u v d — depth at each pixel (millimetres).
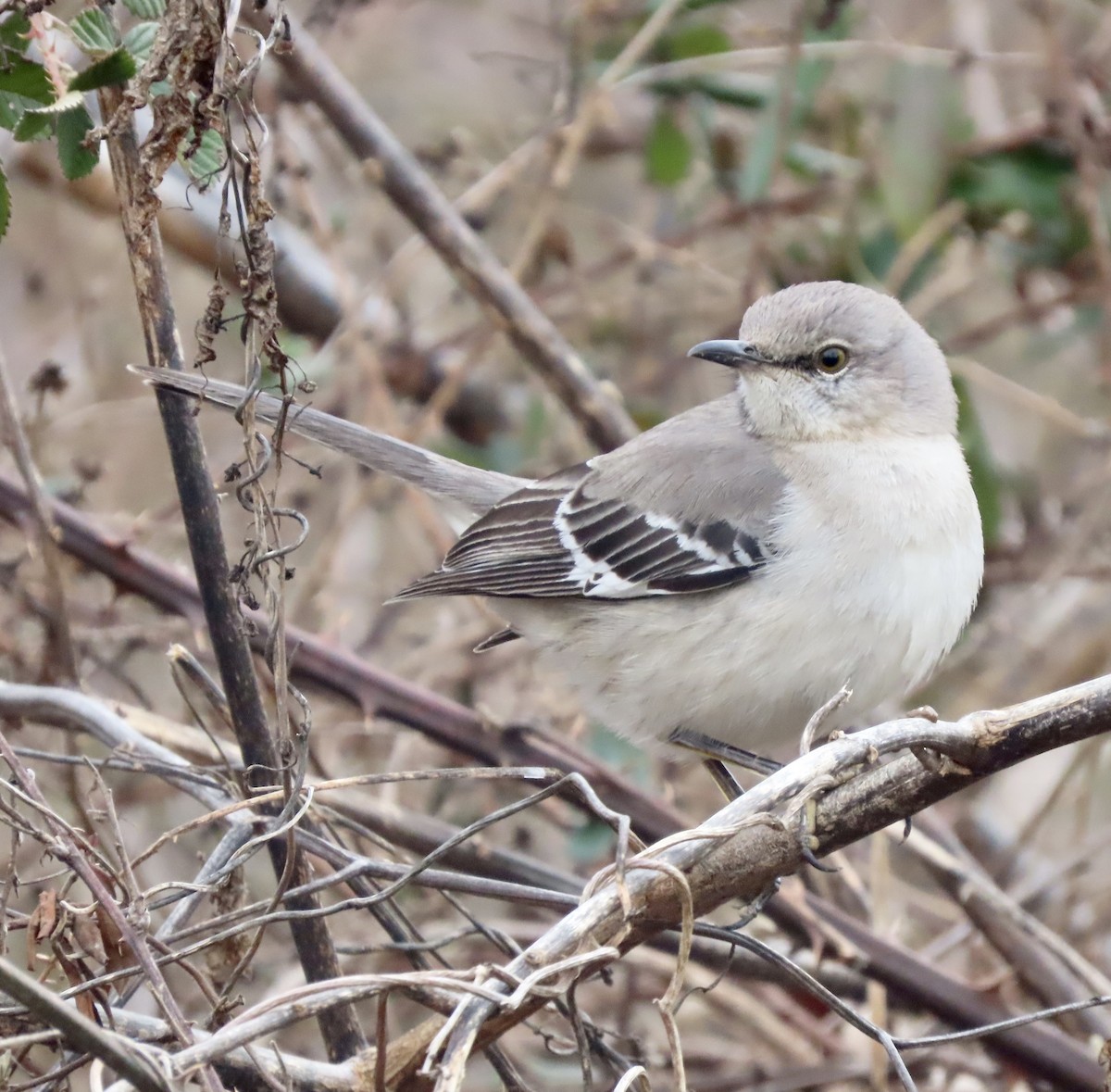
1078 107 10906
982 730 5566
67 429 10672
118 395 11453
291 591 11484
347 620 9828
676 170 11969
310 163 11680
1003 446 13086
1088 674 11203
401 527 12070
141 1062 4625
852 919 8992
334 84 10188
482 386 12633
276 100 10391
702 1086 9281
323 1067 5664
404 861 7730
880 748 5430
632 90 12352
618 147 12672
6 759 5625
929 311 12281
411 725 8656
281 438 5852
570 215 12586
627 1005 9172
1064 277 12148
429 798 10500
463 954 9344
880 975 8484
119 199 6469
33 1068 6277
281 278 11930
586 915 5297
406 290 12523
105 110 6332
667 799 9828
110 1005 5574
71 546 8648
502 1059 6383
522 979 5125
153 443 11289
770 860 5707
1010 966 9086
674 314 12391
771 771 8914
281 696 5898
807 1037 9695
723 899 5781
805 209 11703
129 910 5559
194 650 9688
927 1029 9547
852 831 5758
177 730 8305
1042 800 11383
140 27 6355
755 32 11578
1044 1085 8781
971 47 11555
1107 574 10945
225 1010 5750
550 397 12133
